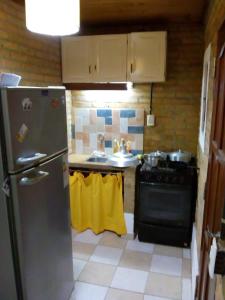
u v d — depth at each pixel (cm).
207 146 199
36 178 153
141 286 234
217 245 102
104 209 312
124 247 290
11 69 240
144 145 337
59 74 322
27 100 148
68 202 206
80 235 311
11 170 140
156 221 288
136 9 257
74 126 355
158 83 319
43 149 166
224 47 136
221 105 139
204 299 156
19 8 246
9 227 146
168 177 274
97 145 352
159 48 284
